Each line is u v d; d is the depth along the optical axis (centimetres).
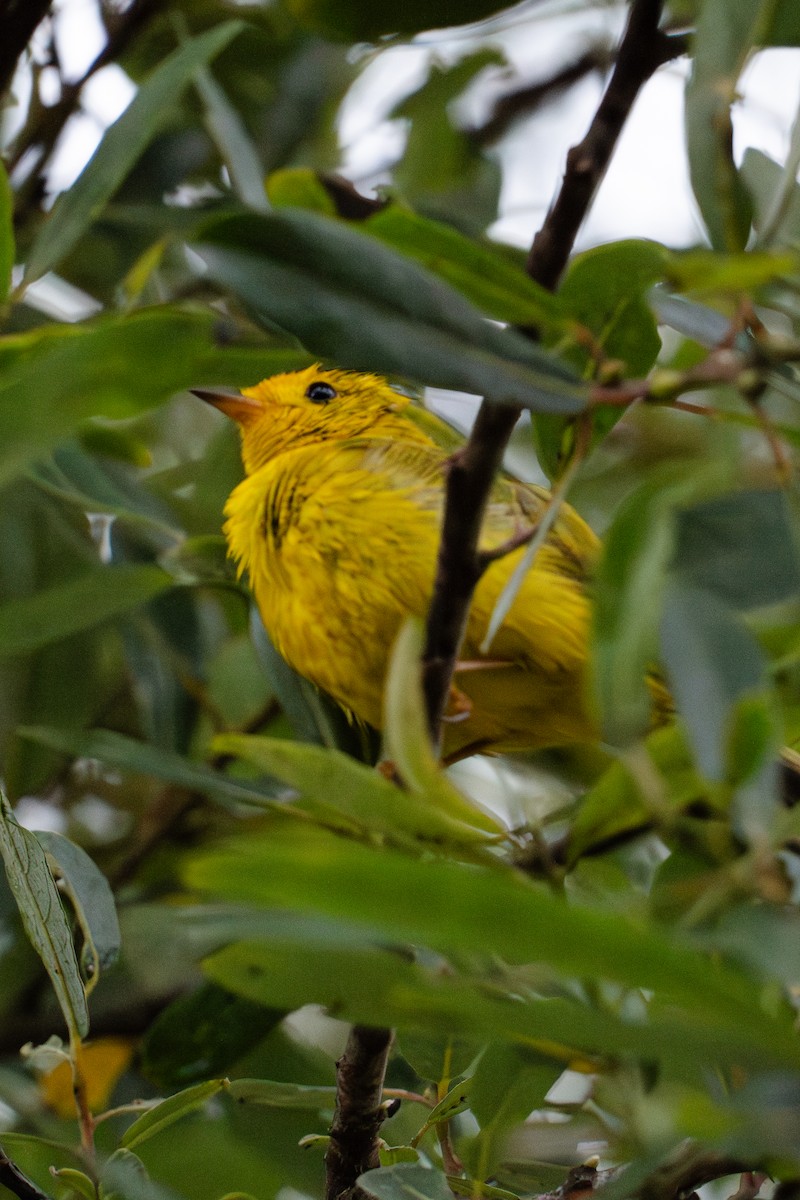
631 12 491
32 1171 782
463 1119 777
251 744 450
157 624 948
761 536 491
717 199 528
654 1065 511
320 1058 882
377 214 469
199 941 770
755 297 531
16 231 980
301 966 475
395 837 462
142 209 961
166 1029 745
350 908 315
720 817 591
